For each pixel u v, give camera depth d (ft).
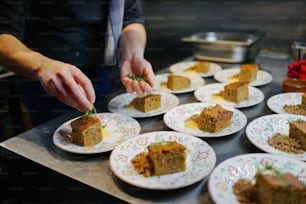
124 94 4.33
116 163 2.76
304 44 5.29
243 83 4.08
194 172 2.60
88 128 3.08
